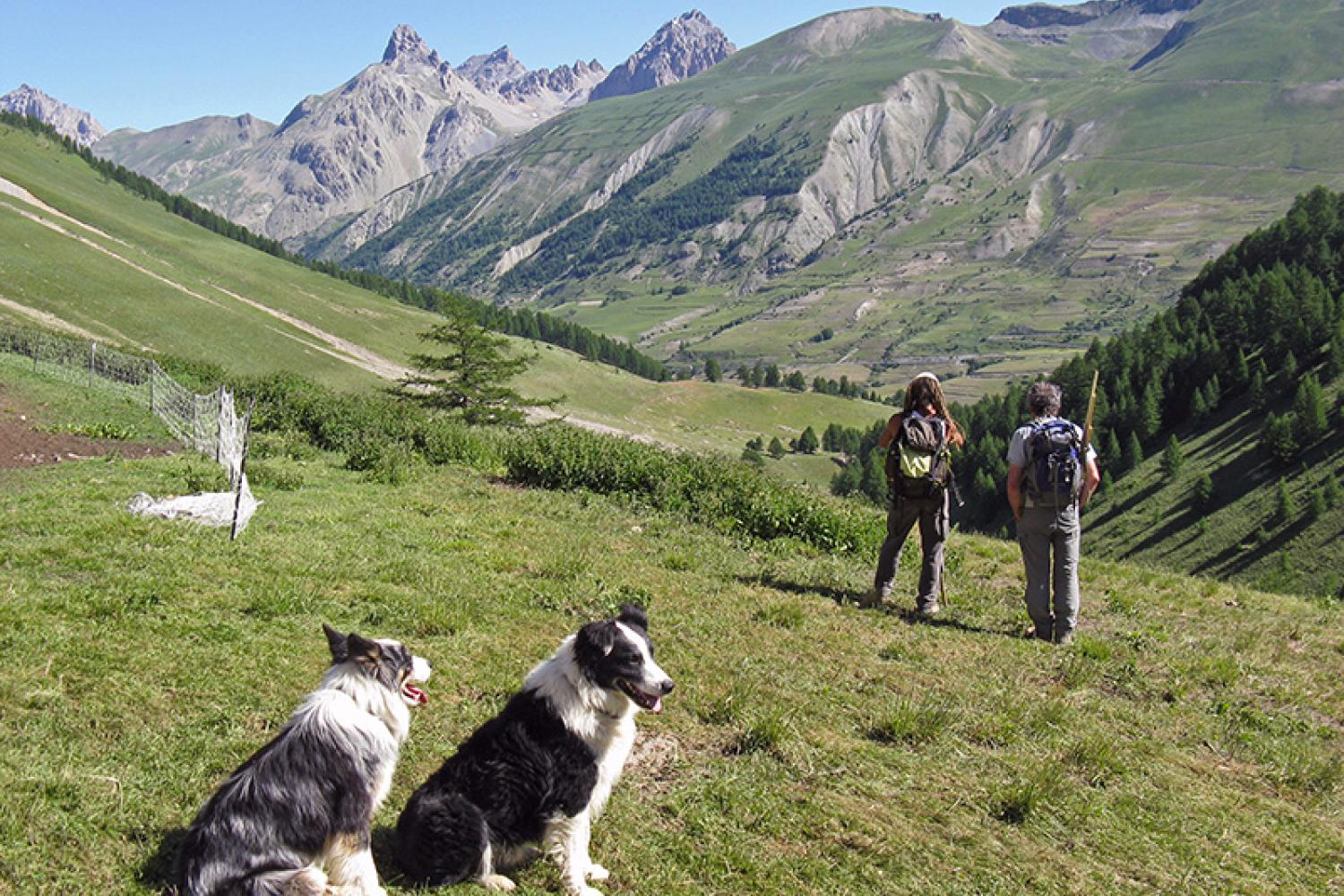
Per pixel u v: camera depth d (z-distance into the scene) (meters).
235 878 3.97
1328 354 145.50
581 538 13.38
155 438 21.34
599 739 5.12
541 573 11.25
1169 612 13.02
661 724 7.33
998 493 145.12
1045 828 6.36
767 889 5.33
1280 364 152.88
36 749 5.62
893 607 11.29
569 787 5.02
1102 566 16.61
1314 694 9.84
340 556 10.93
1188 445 149.75
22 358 30.52
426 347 193.62
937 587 11.12
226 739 6.13
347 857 4.36
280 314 176.62
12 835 4.77
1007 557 16.11
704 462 18.47
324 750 4.32
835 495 19.91
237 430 17.73
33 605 7.92
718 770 6.68
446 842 4.76
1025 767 7.25
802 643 9.52
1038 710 8.26
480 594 10.04
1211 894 5.81
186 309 142.00
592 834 5.70
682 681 8.19
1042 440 10.29
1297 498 126.31
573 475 17.73
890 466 10.88
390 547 11.73
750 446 189.00
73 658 7.01
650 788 6.38
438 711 6.99
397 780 5.95
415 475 17.98
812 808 6.26
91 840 4.88
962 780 6.93
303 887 3.95
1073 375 174.00
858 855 5.79
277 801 4.16
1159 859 6.17
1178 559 127.69
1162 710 8.93
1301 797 7.42
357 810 4.38
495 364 58.00
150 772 5.61
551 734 5.04
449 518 14.02
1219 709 9.02
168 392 26.62
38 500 12.62
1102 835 6.39
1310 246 175.75
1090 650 10.15
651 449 19.31
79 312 123.75
